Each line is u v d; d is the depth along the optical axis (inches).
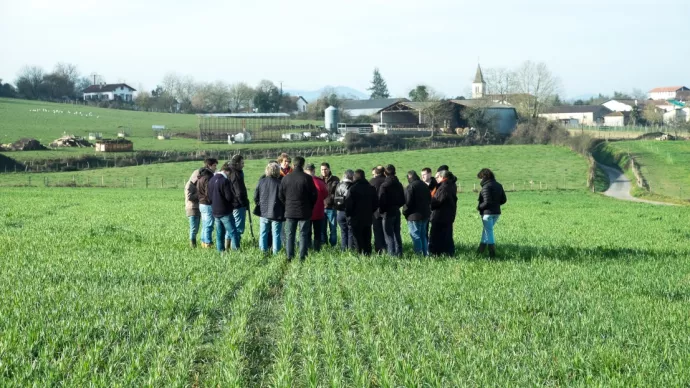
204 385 326.3
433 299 489.4
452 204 753.6
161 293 490.3
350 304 482.0
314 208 751.1
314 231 768.3
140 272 578.6
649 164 3417.8
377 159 3737.7
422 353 358.9
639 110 7760.8
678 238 1033.5
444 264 663.1
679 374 332.2
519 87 6422.2
